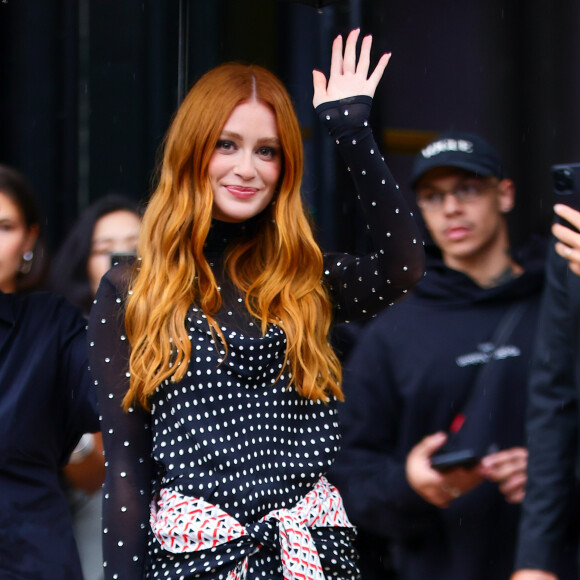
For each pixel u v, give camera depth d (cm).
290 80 1237
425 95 1174
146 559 645
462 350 829
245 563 616
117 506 642
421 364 837
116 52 1402
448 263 860
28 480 817
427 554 824
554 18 1162
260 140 648
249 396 634
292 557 612
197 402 630
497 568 808
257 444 630
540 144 1156
